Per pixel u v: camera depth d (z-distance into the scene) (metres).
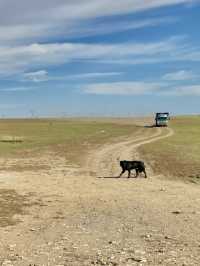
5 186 32.84
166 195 29.34
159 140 87.44
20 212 23.47
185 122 182.00
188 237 17.80
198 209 24.31
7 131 117.56
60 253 15.46
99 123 191.50
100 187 32.84
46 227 19.97
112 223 20.70
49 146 72.56
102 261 14.30
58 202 26.58
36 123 186.12
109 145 75.06
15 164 48.62
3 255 15.30
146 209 24.25
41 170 43.88
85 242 17.08
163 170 43.22
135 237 17.89
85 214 22.97
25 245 16.72
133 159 52.88
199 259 14.52
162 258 14.62
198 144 76.38
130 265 13.82
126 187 32.91
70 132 117.88
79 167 46.59
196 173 41.16
